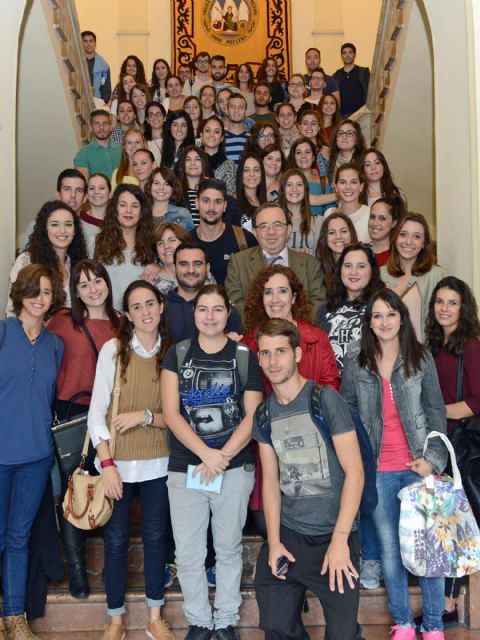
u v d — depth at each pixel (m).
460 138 3.87
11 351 3.15
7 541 3.21
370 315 3.10
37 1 5.39
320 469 2.72
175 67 10.41
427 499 2.96
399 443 3.10
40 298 3.18
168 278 4.10
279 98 9.01
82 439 3.25
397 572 3.08
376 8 10.46
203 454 2.99
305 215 4.68
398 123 6.61
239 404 3.08
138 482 3.22
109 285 3.44
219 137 5.82
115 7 10.45
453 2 3.89
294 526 2.77
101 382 3.19
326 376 3.34
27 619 3.30
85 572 3.36
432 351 3.46
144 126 6.79
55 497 3.59
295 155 5.44
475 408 3.27
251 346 3.33
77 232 3.97
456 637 3.23
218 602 3.11
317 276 4.09
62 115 6.48
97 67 8.86
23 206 6.90
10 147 4.05
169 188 4.74
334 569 2.61
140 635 3.28
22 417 3.15
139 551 3.57
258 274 3.45
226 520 3.08
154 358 3.25
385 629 3.31
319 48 10.46
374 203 4.36
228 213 4.82
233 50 10.48
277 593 2.78
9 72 4.05
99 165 6.22
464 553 2.96
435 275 3.93
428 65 5.91
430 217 7.04
